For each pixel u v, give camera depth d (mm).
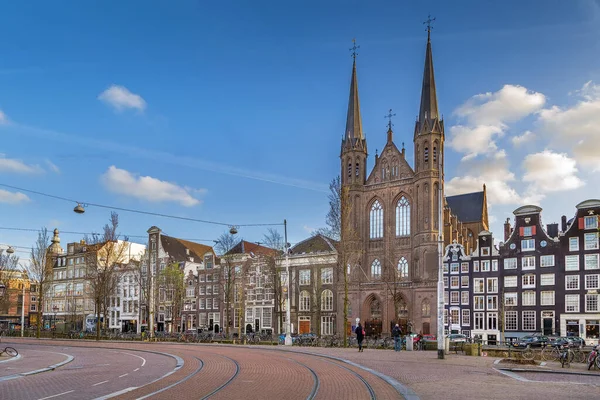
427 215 96125
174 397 19359
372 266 102812
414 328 93312
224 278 99375
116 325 125000
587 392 21594
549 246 82750
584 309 78375
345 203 66125
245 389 21609
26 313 145500
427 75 102750
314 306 101438
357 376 26547
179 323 114562
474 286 88562
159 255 122688
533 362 35844
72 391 21375
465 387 22828
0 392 21312
